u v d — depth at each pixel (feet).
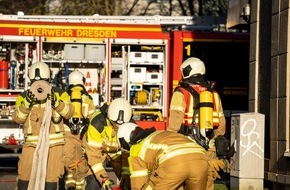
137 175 24.00
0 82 58.54
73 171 37.17
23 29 58.70
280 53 40.32
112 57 59.62
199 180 23.65
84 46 59.36
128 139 24.89
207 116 29.58
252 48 45.37
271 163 41.01
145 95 58.90
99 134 29.60
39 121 31.65
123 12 114.01
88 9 100.07
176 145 23.61
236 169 39.96
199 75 30.73
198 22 65.92
